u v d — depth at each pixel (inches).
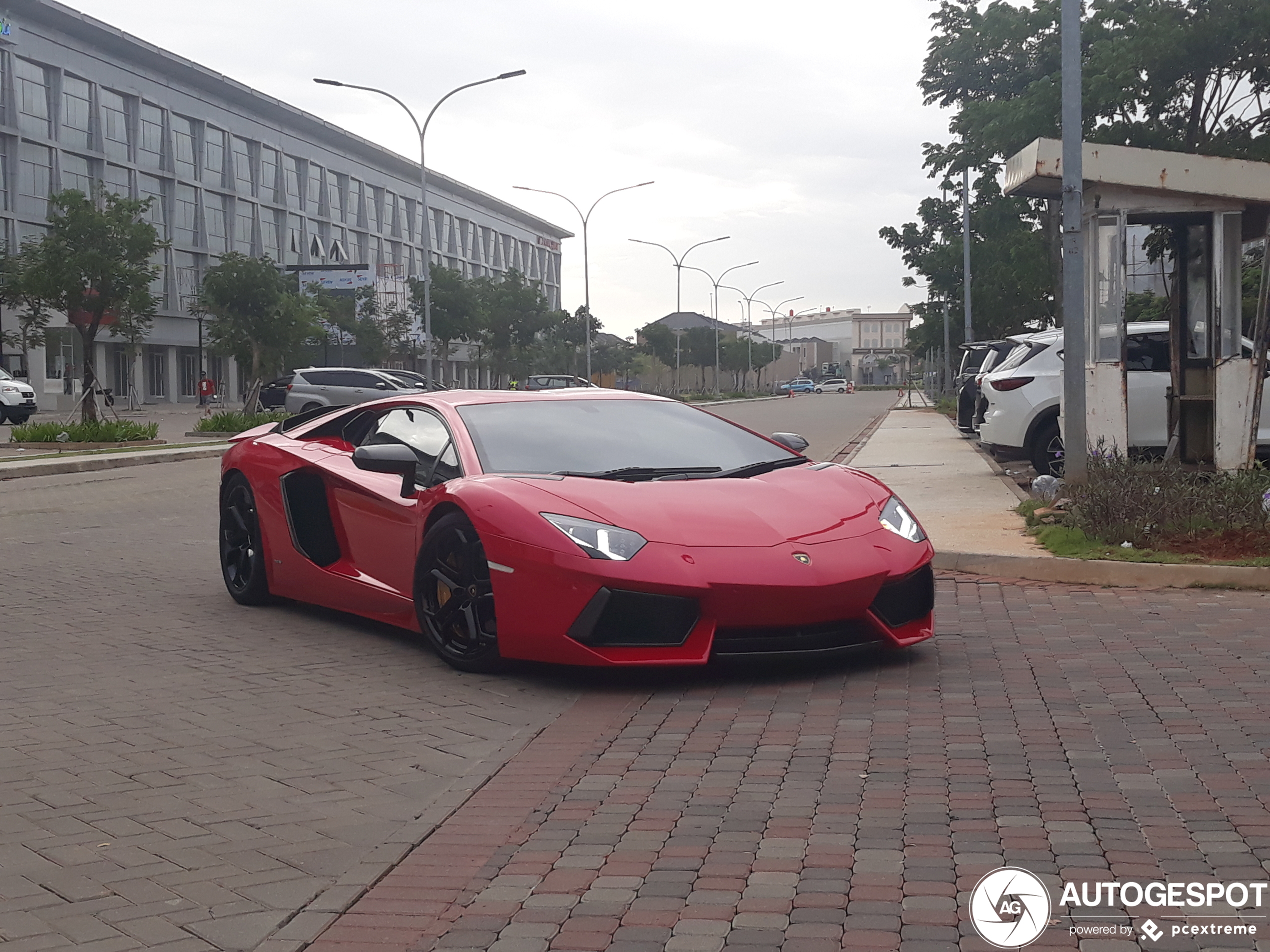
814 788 155.9
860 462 713.6
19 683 220.1
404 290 2714.1
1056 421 565.0
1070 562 308.2
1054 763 163.2
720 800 152.8
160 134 2637.8
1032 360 573.6
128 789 161.3
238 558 299.9
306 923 119.6
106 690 215.2
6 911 122.7
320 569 268.1
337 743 182.4
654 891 125.5
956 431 1093.8
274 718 196.4
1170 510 334.6
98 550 399.9
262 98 2923.2
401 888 128.6
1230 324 433.7
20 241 2220.7
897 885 124.6
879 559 214.7
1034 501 421.1
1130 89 1151.0
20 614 287.6
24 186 2244.1
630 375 4271.7
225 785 163.2
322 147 3277.6
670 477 233.0
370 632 266.1
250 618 282.7
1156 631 247.3
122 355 2503.7
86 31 2362.2
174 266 2672.2
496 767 169.5
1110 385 440.8
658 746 177.0
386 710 200.5
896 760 166.7
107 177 2459.4
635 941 114.1
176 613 288.7
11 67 2206.0
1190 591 290.4
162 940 115.8
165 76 2632.9
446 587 228.4
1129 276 466.6
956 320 2060.8
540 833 143.6
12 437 1007.6
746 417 1763.0
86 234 1211.9
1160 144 1167.6
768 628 206.7
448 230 4092.0
